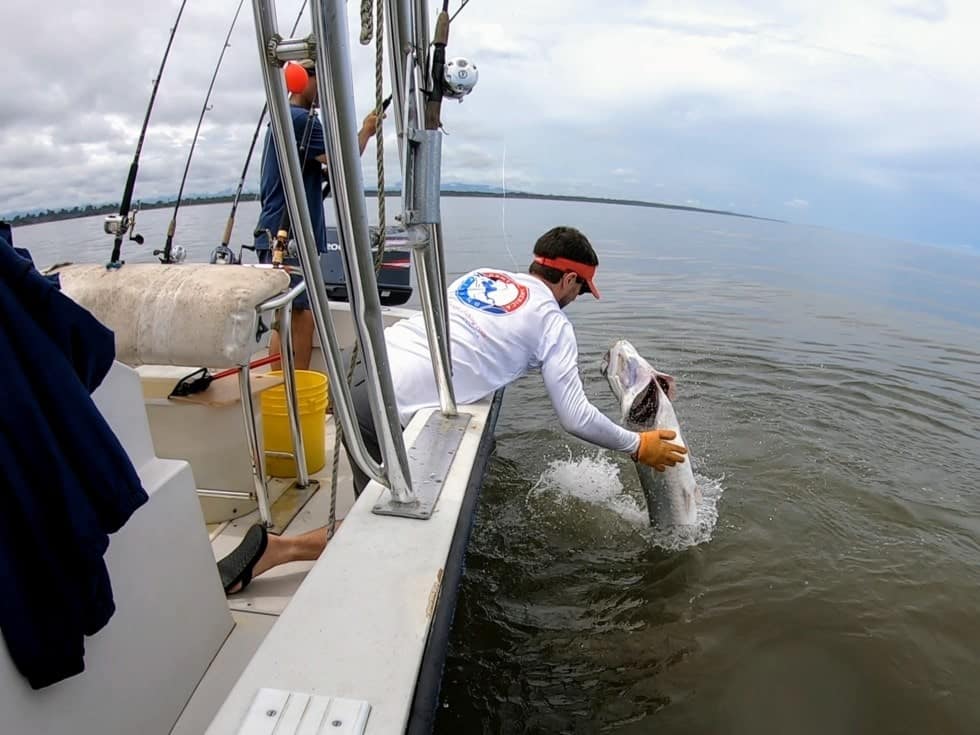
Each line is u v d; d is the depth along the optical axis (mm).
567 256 2801
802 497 3396
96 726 1209
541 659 2248
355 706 1111
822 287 10945
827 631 2416
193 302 1788
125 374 1419
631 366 3188
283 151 1244
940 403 4895
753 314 7773
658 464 2766
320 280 1369
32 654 1000
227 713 1101
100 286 1826
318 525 2436
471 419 2396
